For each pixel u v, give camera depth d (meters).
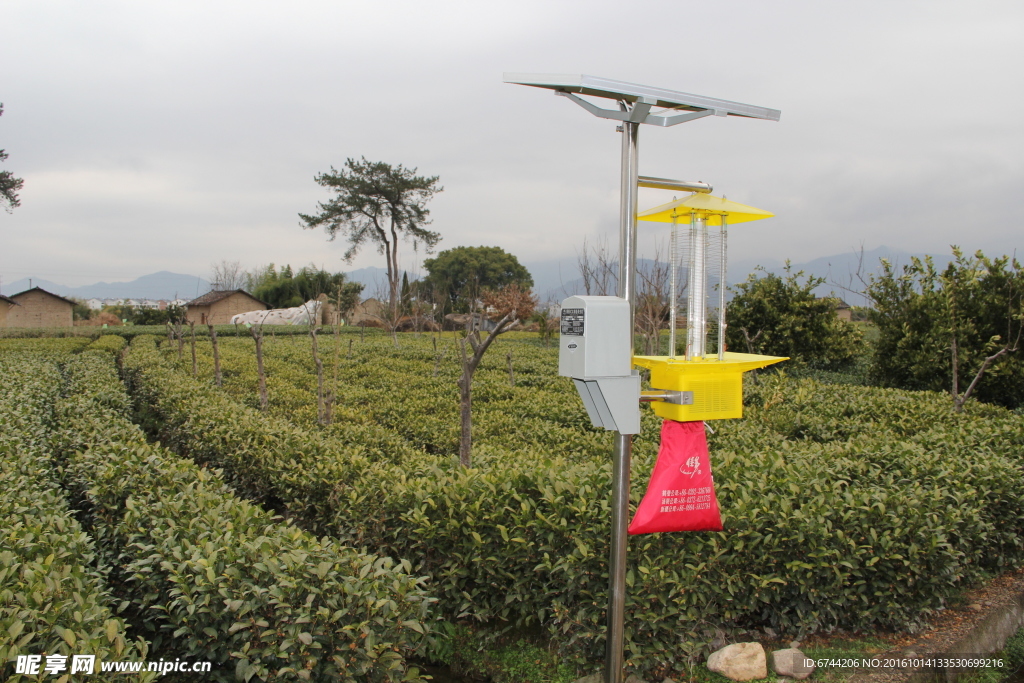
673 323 3.04
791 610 3.84
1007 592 4.40
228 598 2.95
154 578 3.40
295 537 3.47
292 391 12.42
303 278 49.69
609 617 3.00
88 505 5.23
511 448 7.71
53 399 9.87
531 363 17.27
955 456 5.05
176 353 21.27
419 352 21.23
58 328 38.50
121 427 6.89
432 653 3.80
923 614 4.00
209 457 7.11
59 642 2.56
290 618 2.90
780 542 3.66
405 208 40.91
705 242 3.04
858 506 3.78
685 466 2.93
